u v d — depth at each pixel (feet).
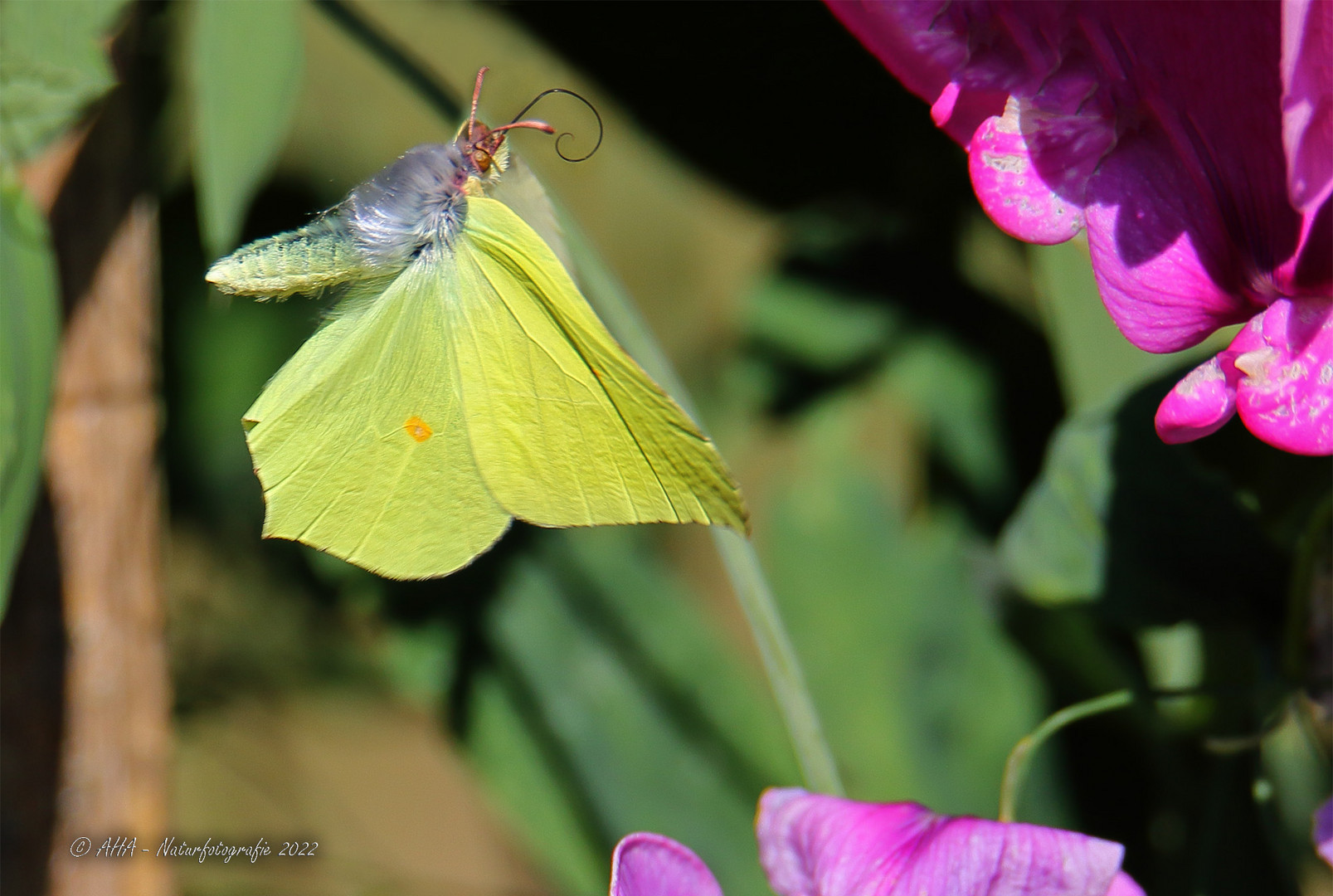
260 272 1.98
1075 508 1.94
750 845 2.07
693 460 1.92
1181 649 1.96
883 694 2.06
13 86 1.95
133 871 2.03
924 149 2.07
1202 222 1.86
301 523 2.02
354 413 2.01
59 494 2.02
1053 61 1.86
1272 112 1.85
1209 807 1.94
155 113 2.06
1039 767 2.02
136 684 2.03
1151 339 1.86
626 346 1.97
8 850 2.02
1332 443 1.85
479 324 1.99
